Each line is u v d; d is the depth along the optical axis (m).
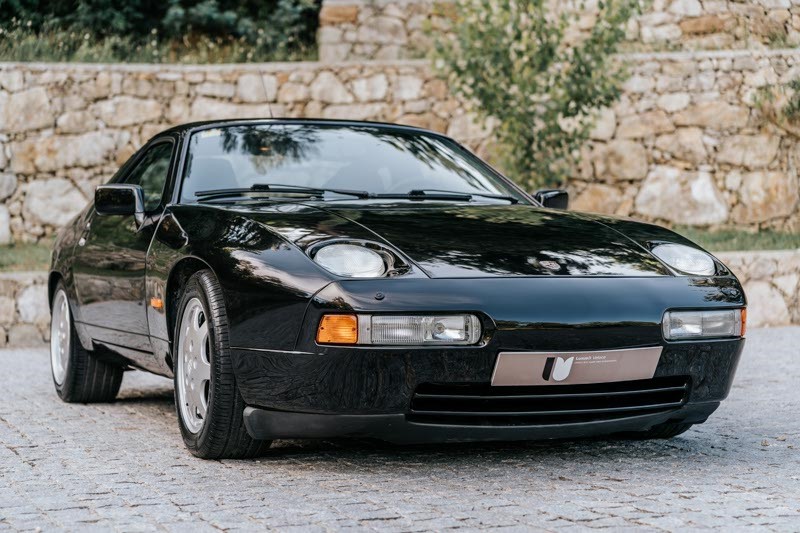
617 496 3.87
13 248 12.91
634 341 4.21
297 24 16.48
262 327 4.19
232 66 13.59
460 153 5.85
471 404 4.15
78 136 13.37
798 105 13.51
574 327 4.09
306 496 3.91
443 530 3.39
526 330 4.05
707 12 14.04
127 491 4.05
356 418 4.06
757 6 13.88
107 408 6.39
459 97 13.69
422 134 5.92
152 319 5.17
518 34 12.62
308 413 4.13
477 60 12.67
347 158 5.47
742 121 13.52
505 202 5.38
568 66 13.42
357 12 14.22
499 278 4.14
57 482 4.24
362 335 3.97
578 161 12.70
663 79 13.55
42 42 14.87
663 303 4.29
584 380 4.19
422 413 4.08
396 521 3.51
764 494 3.91
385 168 5.44
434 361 4.01
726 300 4.49
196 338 4.70
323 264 4.12
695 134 13.54
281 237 4.33
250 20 16.38
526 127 12.75
